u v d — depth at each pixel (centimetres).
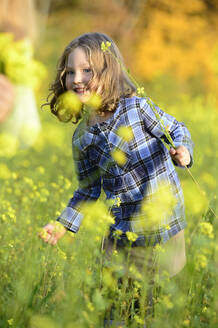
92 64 321
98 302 247
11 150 303
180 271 318
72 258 289
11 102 247
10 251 360
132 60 1852
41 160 716
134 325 272
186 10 1841
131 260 322
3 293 308
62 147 738
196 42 1817
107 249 329
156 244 312
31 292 268
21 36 253
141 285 294
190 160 322
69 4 1945
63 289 278
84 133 325
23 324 263
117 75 330
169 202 291
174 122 330
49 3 1731
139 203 321
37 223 400
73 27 1875
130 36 1906
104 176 329
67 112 341
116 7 1950
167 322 254
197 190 302
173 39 1838
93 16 1934
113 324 273
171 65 1808
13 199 473
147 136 324
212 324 271
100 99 320
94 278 286
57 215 365
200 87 1722
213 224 336
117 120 320
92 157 331
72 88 327
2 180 532
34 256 291
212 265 282
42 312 279
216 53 694
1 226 385
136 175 322
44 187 516
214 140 808
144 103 324
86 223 294
